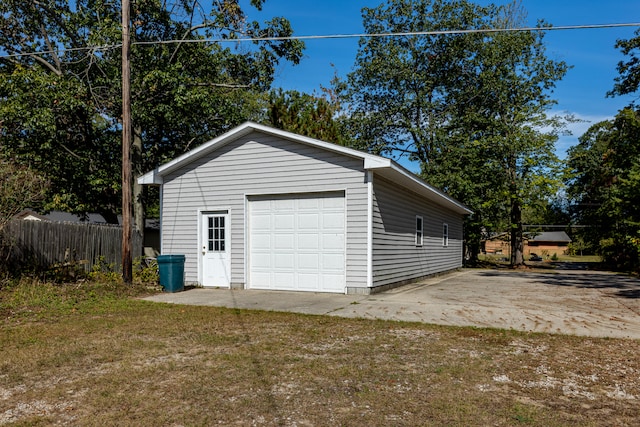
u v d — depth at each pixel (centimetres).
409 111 2692
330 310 800
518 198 2455
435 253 1680
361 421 332
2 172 984
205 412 347
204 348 536
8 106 1468
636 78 1827
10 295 877
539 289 1183
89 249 1210
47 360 483
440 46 2664
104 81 1655
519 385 412
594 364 478
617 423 330
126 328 647
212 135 2050
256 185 1140
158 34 1859
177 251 1236
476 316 744
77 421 331
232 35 1830
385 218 1123
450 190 2378
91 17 1753
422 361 484
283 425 325
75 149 1873
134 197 1772
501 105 2592
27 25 1814
